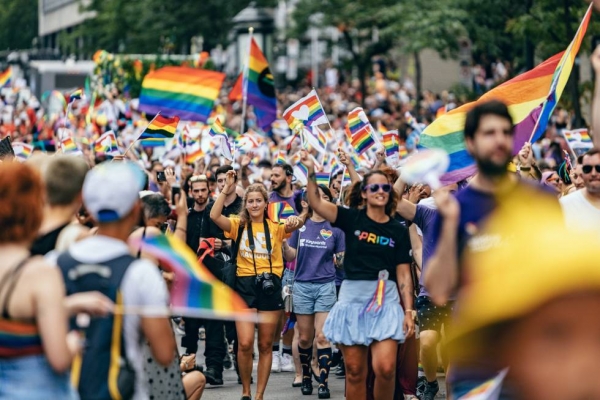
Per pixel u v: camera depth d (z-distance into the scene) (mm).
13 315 7922
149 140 26438
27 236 8172
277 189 24016
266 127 36375
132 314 8844
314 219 20906
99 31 98812
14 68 92688
